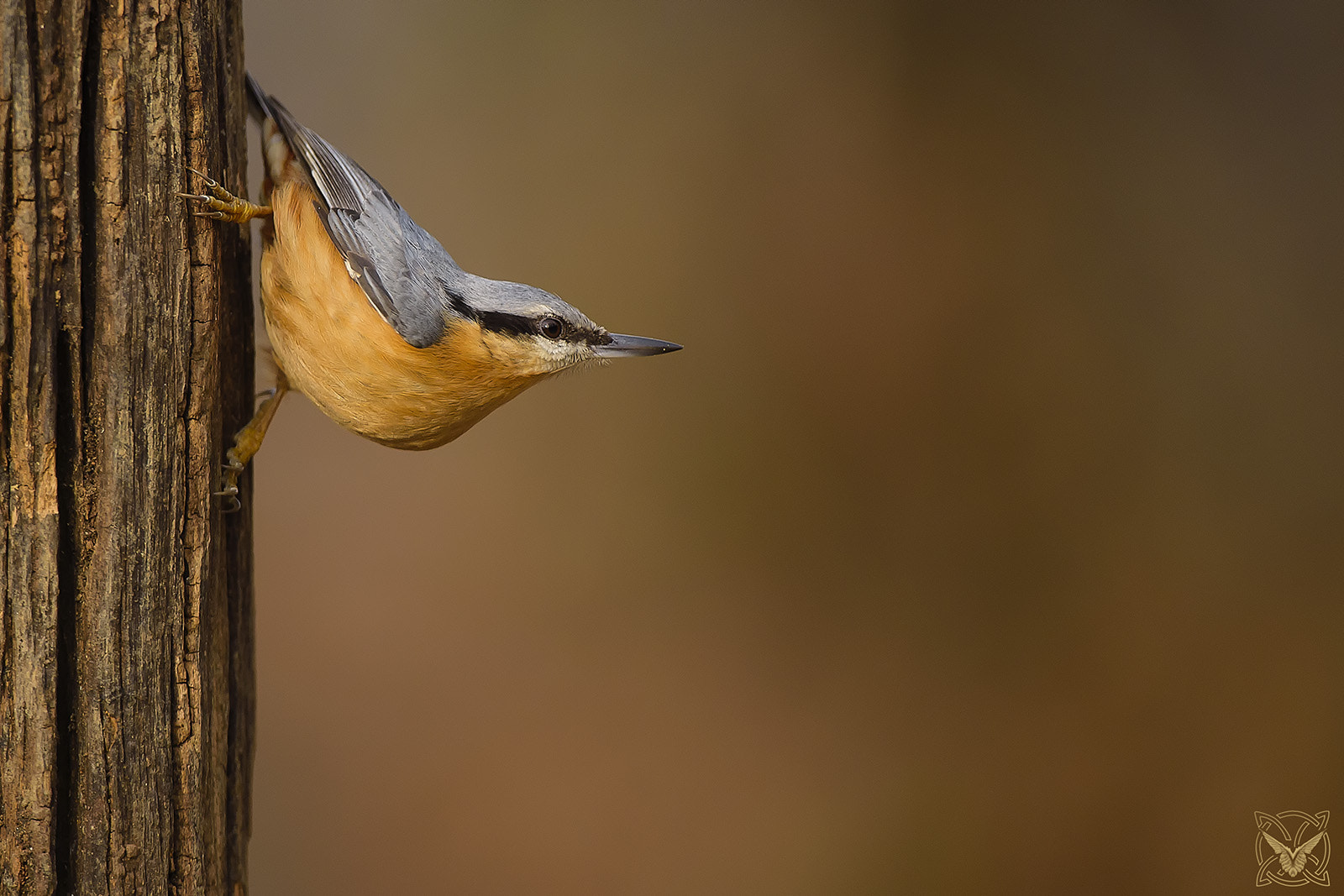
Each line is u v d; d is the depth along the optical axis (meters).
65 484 4.18
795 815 10.80
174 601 4.42
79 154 4.11
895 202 12.62
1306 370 12.36
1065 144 12.63
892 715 11.64
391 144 12.20
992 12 12.61
